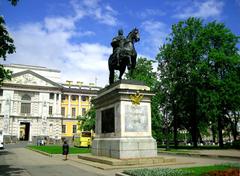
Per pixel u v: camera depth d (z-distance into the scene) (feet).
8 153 124.98
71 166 63.77
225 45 147.64
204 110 138.10
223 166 53.21
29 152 133.08
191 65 148.15
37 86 351.25
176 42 155.94
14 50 54.13
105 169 54.03
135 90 63.10
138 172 42.50
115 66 70.13
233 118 166.91
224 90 138.62
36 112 349.00
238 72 146.92
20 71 354.33
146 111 63.77
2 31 52.75
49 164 70.38
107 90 70.23
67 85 401.49
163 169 45.65
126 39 70.38
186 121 168.55
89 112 215.72
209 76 141.08
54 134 353.10
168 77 158.61
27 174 51.06
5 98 334.85
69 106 383.86
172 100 160.86
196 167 52.80
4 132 325.83
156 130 172.24
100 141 70.49
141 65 174.60
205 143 266.36
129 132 61.21
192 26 154.81
